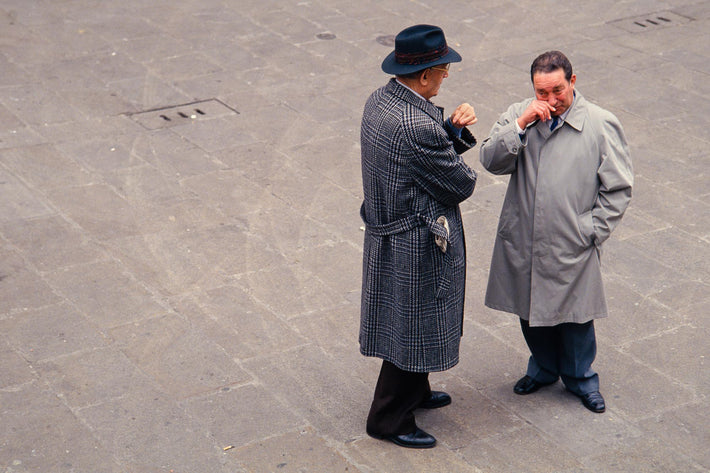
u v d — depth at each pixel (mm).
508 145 4598
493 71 10648
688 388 5383
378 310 4703
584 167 4727
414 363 4617
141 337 5809
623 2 13172
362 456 4785
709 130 9156
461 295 4723
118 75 10305
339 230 7270
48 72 10312
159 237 7059
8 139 8633
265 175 8141
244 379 5426
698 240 7145
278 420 5066
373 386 5410
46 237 6988
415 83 4355
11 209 7379
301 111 9508
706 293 6422
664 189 7945
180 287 6398
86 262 6668
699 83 10359
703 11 12812
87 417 5039
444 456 4785
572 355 5125
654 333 5945
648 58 11094
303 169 8273
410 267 4492
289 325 6004
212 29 11891
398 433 4840
